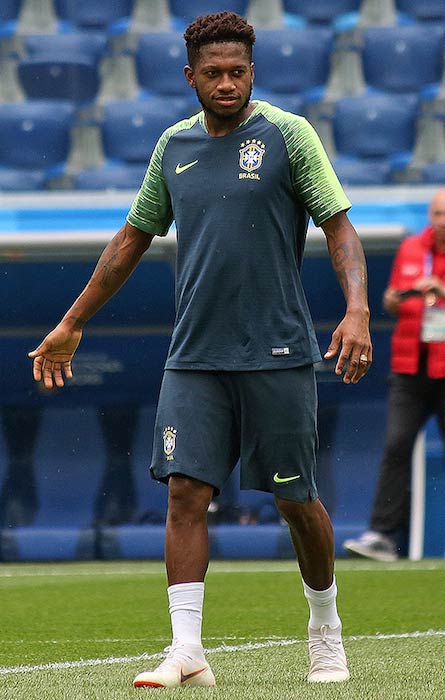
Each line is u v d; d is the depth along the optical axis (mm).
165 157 11641
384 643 14961
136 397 36688
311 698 9758
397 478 28281
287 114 11461
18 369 36344
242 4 47188
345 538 34281
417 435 28344
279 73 45438
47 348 12188
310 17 47281
